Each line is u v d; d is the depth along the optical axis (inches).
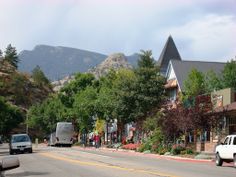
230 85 2274.9
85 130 3560.5
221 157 1191.6
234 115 1754.4
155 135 2003.0
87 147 3053.6
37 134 6210.6
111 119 3038.9
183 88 2410.2
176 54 3565.5
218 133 1790.1
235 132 1694.1
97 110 3154.5
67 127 3393.2
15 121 4982.8
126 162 1248.2
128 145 2353.6
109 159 1387.8
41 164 1176.2
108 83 3297.2
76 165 1123.3
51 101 5103.3
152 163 1229.1
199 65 2637.8
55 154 1713.8
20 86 7185.0
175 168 1047.6
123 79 2559.1
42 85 7824.8
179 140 1907.0
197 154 1641.2
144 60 2517.2
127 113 2513.5
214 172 955.3
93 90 3521.2
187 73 2527.1
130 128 3058.6
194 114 1663.4
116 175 841.5
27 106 7106.3
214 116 1676.9
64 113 4355.3
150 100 2442.2
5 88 7042.3
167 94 2544.3
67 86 4520.2
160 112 1961.1
